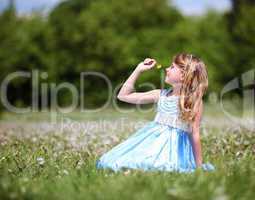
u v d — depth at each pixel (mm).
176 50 56938
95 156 11602
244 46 60375
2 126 25844
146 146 10211
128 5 58062
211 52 59219
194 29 58969
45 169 10125
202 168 9492
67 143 14797
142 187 7504
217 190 7125
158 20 58969
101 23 55562
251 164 9648
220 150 12852
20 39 51281
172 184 7906
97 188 7812
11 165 10625
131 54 54219
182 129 10352
